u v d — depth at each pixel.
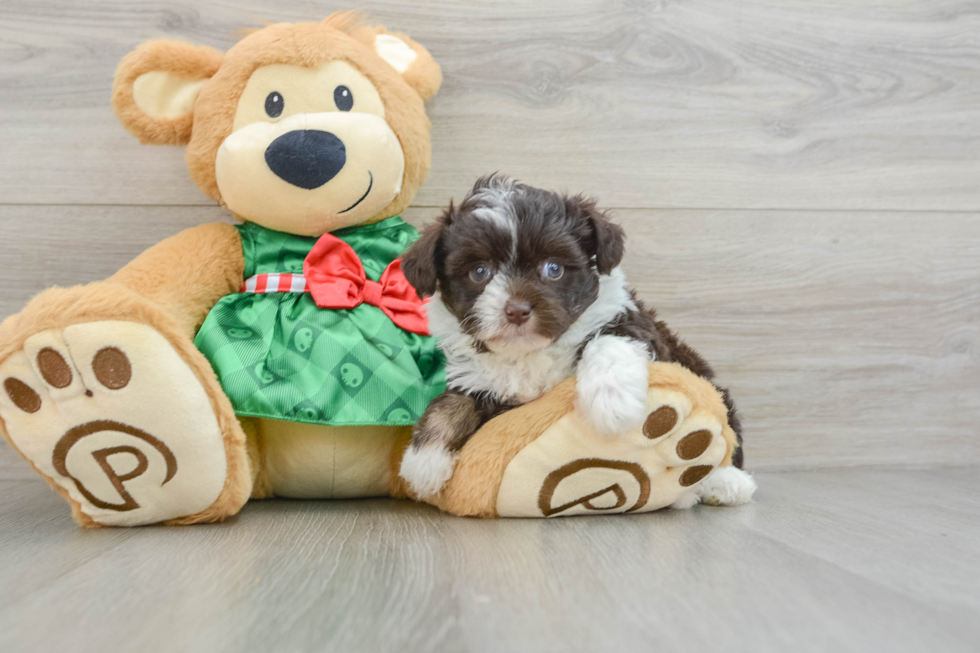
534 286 1.62
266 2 2.34
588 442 1.61
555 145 2.46
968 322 2.59
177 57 1.93
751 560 1.29
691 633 0.93
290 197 1.89
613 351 1.60
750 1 2.51
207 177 1.98
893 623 0.97
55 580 1.19
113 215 2.34
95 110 2.32
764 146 2.53
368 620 0.98
